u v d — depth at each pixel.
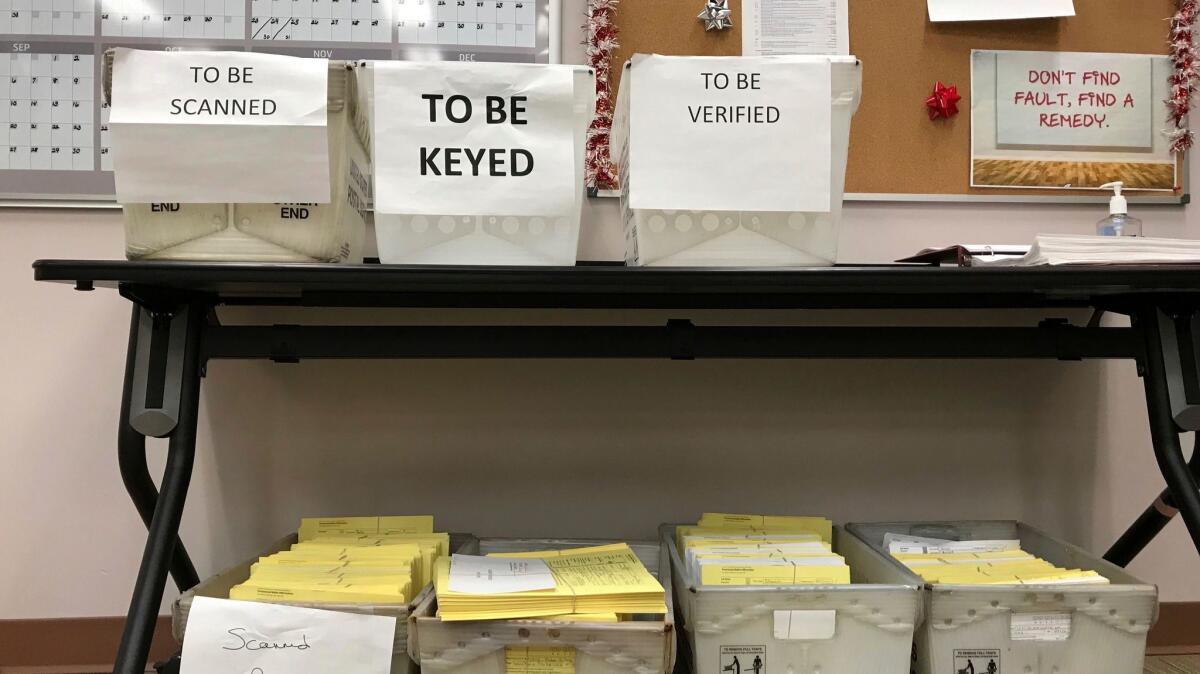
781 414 1.29
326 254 0.83
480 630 0.79
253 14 1.23
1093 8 1.31
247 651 0.80
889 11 1.29
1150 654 1.29
